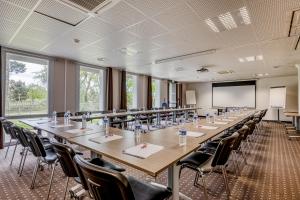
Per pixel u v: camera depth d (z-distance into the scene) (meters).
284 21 3.08
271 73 9.09
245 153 4.09
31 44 4.40
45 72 5.58
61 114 5.18
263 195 2.27
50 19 3.04
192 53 5.22
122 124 6.33
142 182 1.51
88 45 4.47
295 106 9.86
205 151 2.60
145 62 6.48
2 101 4.60
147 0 2.48
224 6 2.63
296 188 2.46
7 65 4.77
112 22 3.15
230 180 2.70
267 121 10.47
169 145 1.80
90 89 7.04
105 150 1.63
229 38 3.94
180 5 2.60
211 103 12.75
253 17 2.95
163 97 11.16
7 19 3.05
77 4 2.57
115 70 7.85
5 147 4.53
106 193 0.99
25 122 3.58
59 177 2.77
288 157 3.82
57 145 1.52
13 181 2.64
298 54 5.27
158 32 3.61
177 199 1.70
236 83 11.73
